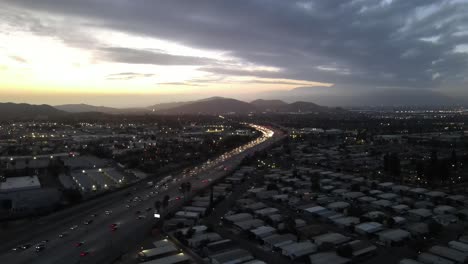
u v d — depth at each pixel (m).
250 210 113.38
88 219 105.94
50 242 88.06
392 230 93.50
